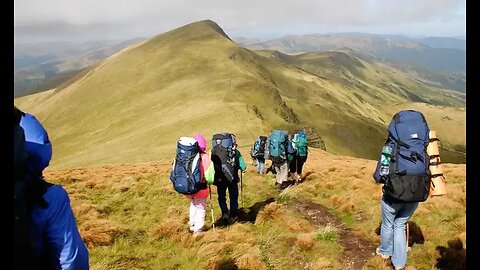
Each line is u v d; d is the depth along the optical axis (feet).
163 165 97.35
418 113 25.58
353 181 55.72
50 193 10.43
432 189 25.09
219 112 417.49
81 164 372.99
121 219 42.86
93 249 32.12
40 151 10.45
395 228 27.17
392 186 24.90
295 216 41.14
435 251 29.32
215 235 34.17
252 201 52.21
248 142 303.07
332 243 32.32
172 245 33.71
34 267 10.19
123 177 70.33
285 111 572.92
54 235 10.61
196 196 35.04
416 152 24.32
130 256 30.71
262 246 31.42
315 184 56.85
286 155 57.67
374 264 28.09
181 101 614.34
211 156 39.22
